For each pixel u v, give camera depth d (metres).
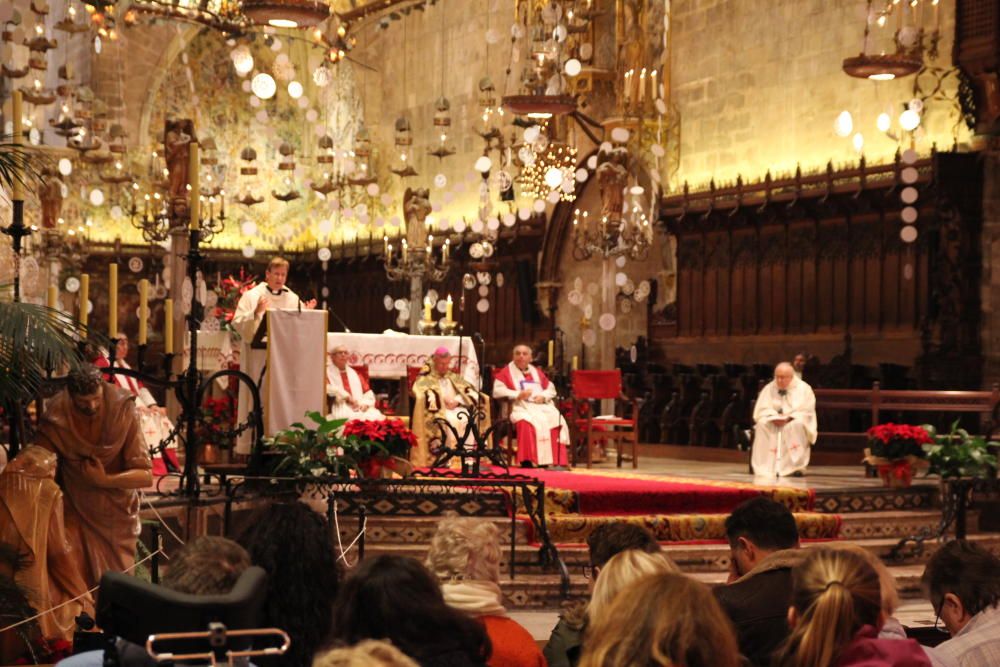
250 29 22.59
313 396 12.31
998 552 12.80
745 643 5.11
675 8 24.92
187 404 9.75
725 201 22.56
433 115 31.03
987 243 18.77
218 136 34.50
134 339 32.91
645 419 21.69
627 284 24.94
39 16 20.62
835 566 3.77
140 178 33.25
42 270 25.78
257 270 34.75
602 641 2.98
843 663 3.66
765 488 12.77
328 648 3.59
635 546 5.27
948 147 19.27
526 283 27.95
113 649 3.58
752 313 22.41
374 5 26.42
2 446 8.90
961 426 17.86
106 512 8.26
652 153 24.27
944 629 6.43
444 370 14.82
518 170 27.23
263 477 10.27
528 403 15.96
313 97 34.81
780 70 22.59
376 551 11.24
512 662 4.73
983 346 18.80
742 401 19.92
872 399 17.22
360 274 33.00
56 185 23.95
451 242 29.84
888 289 19.94
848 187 20.22
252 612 3.52
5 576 7.30
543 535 10.90
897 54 14.91
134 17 21.58
